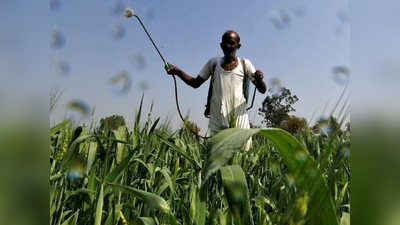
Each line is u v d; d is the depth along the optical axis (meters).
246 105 5.57
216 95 5.52
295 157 0.77
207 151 0.67
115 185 1.43
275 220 0.82
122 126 2.86
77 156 1.80
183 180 2.65
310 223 0.73
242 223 0.91
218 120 5.52
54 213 1.67
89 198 1.80
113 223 1.63
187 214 1.76
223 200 1.98
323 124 0.89
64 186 1.81
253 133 0.67
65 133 2.01
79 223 1.75
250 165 3.40
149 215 1.96
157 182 2.40
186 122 3.55
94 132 2.84
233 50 5.57
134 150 1.59
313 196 0.71
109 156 2.28
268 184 2.73
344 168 1.95
